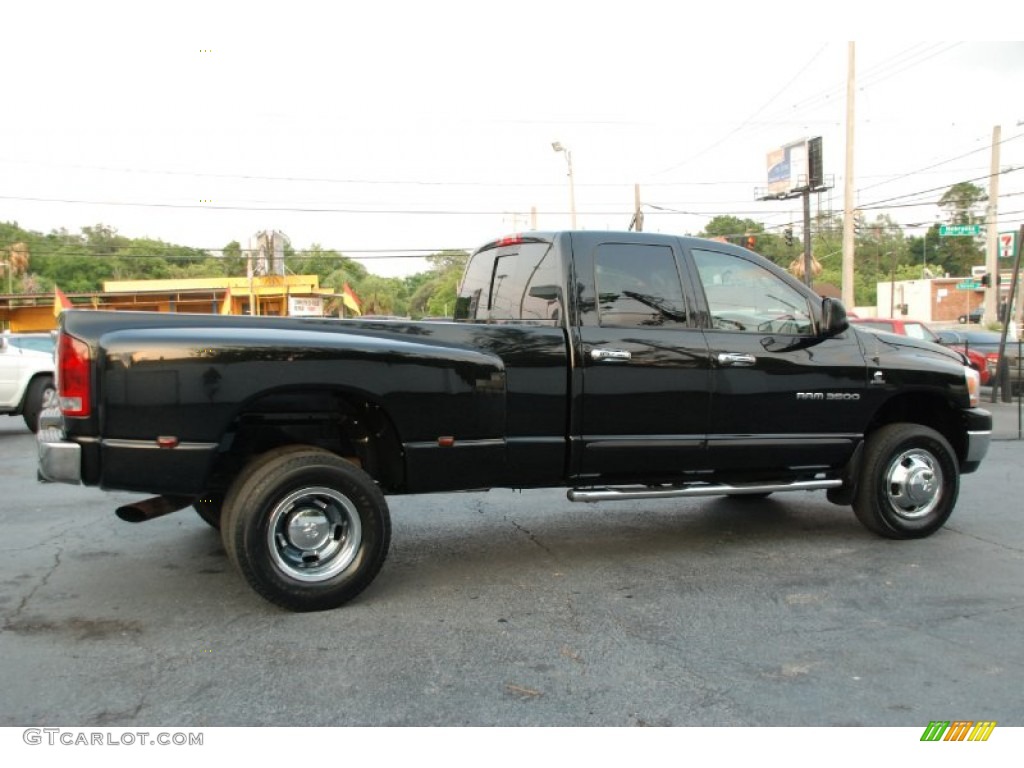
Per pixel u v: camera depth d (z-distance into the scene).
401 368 4.48
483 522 6.55
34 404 12.24
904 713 3.33
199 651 3.89
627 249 5.26
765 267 5.62
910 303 63.75
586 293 5.11
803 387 5.52
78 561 5.39
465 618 4.36
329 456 4.44
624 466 5.19
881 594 4.77
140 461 4.06
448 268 67.50
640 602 4.63
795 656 3.88
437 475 4.68
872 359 5.74
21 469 9.16
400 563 5.39
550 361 4.93
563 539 6.03
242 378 4.16
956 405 6.05
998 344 18.38
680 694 3.48
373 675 3.64
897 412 6.21
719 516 6.75
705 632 4.18
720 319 5.43
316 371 4.29
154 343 4.07
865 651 3.94
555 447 4.97
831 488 6.01
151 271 67.38
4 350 12.00
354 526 4.49
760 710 3.34
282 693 3.46
